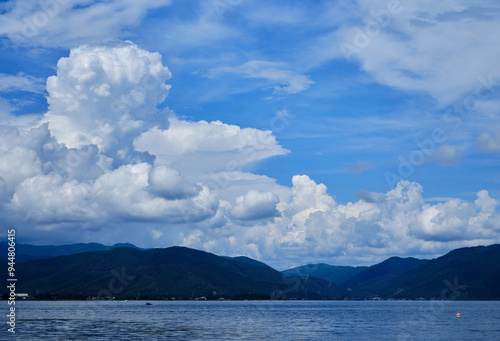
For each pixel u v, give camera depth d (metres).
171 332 134.62
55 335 123.25
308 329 149.50
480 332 140.88
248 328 151.62
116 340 112.12
